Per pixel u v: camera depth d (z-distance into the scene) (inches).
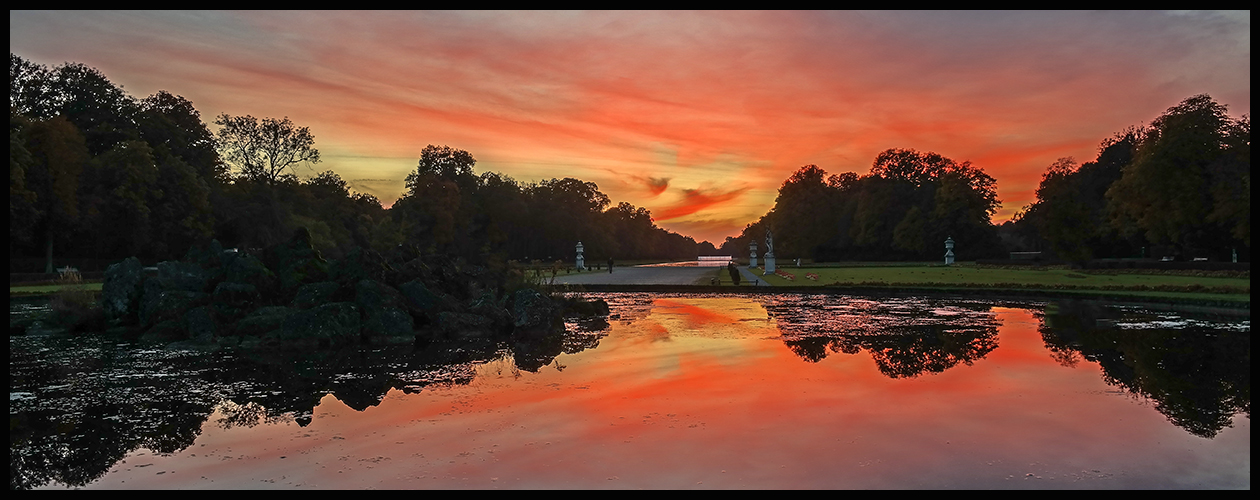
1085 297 968.9
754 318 717.3
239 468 226.2
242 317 585.0
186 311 583.5
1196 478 211.3
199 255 744.3
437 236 3255.4
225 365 430.6
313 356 470.0
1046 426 270.2
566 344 524.1
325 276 677.3
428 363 435.2
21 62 1916.8
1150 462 226.4
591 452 239.6
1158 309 813.9
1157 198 1828.2
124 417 295.1
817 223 3870.6
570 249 4483.3
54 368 421.4
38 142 1542.8
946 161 3464.6
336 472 220.8
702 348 490.6
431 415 292.8
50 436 266.7
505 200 4148.6
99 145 1988.2
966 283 1239.5
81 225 1663.4
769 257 1905.8
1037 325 641.0
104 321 636.7
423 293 636.7
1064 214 1915.6
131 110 2146.9
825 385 351.3
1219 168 1685.5
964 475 214.8
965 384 352.5
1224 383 354.3
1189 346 494.0
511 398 325.1
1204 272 1370.6
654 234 7219.5
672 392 335.6
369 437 260.2
